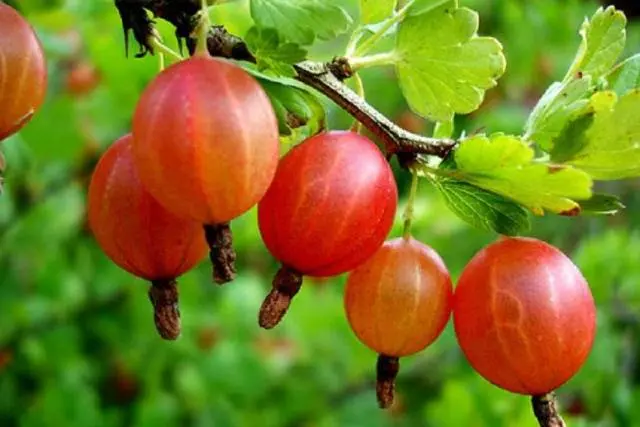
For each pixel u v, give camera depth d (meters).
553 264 0.23
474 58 0.24
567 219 0.57
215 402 0.52
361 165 0.22
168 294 0.23
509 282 0.23
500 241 0.24
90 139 0.49
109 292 0.50
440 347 0.50
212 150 0.21
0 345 0.49
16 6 0.39
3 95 0.23
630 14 0.60
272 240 0.22
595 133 0.23
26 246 0.49
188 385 0.52
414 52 0.25
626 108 0.23
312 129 0.24
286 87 0.23
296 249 0.22
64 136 0.46
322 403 0.53
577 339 0.23
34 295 0.49
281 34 0.22
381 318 0.24
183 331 0.52
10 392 0.50
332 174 0.22
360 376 0.54
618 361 0.46
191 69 0.21
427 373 0.53
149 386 0.52
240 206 0.21
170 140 0.21
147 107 0.21
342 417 0.53
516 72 0.58
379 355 0.24
